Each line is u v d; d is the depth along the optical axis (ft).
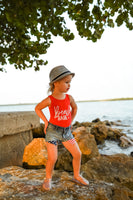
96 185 7.61
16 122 12.02
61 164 11.24
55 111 7.02
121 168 10.02
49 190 6.95
